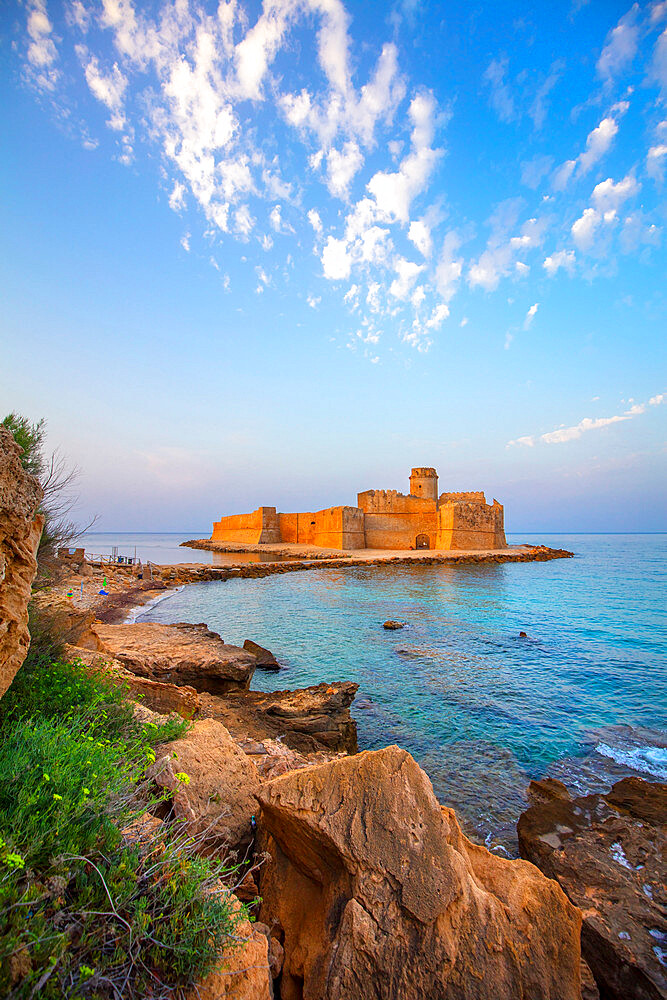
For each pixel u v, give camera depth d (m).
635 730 10.41
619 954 4.20
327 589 34.62
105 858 2.45
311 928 3.25
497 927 2.99
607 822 6.42
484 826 6.95
